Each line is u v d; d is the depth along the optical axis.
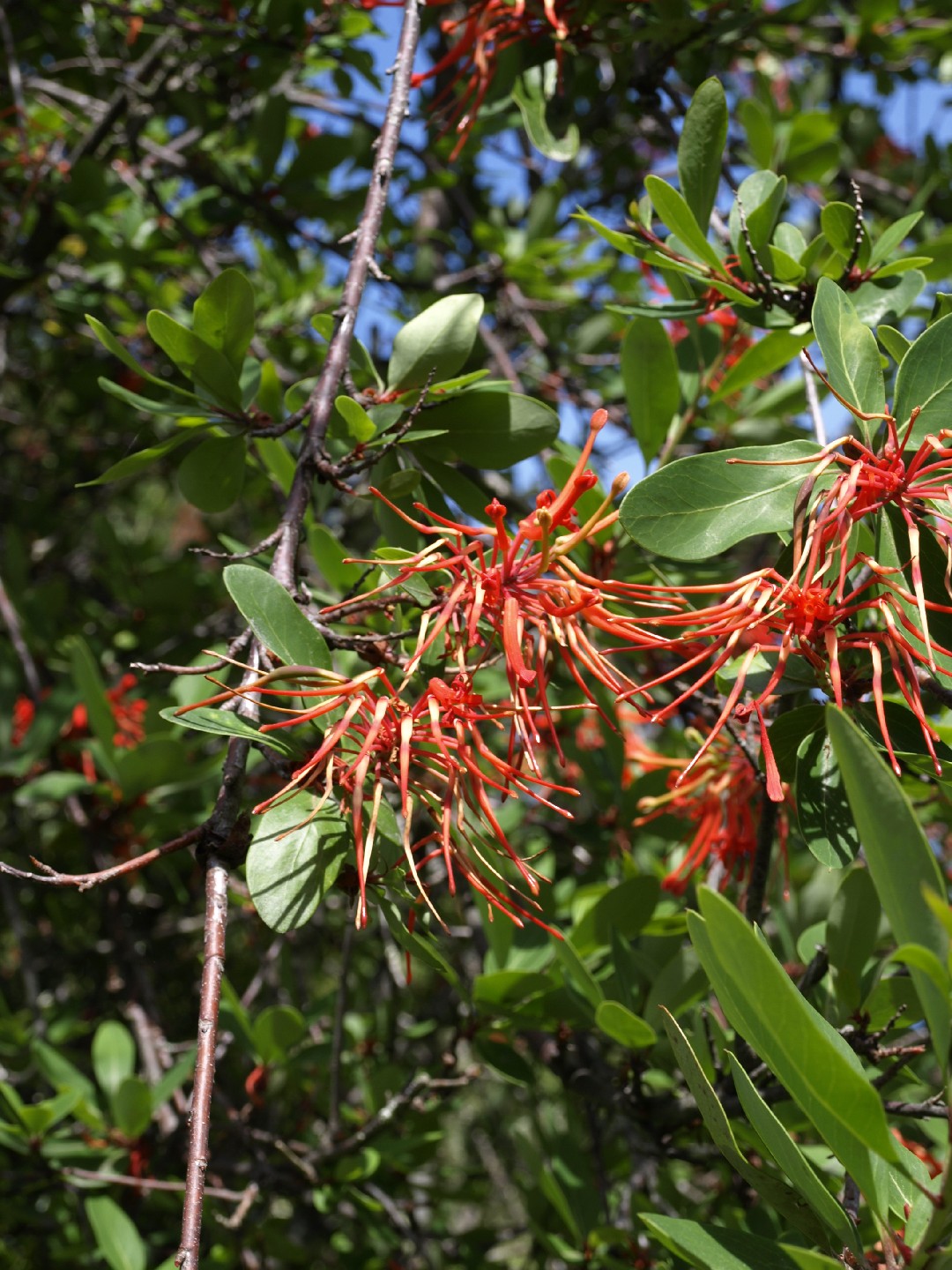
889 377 0.79
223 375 0.69
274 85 1.11
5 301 1.35
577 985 0.83
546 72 0.96
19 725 1.17
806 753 0.61
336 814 0.58
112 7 1.06
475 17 0.86
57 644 1.36
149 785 1.04
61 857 1.43
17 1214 1.08
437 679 0.57
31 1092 1.29
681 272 0.74
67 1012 1.33
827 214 0.70
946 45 1.36
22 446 1.91
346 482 0.69
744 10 0.93
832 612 0.56
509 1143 1.75
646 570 0.80
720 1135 0.55
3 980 1.66
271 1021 0.94
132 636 1.49
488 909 0.63
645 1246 0.82
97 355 1.65
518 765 0.62
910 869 0.47
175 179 1.39
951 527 0.58
